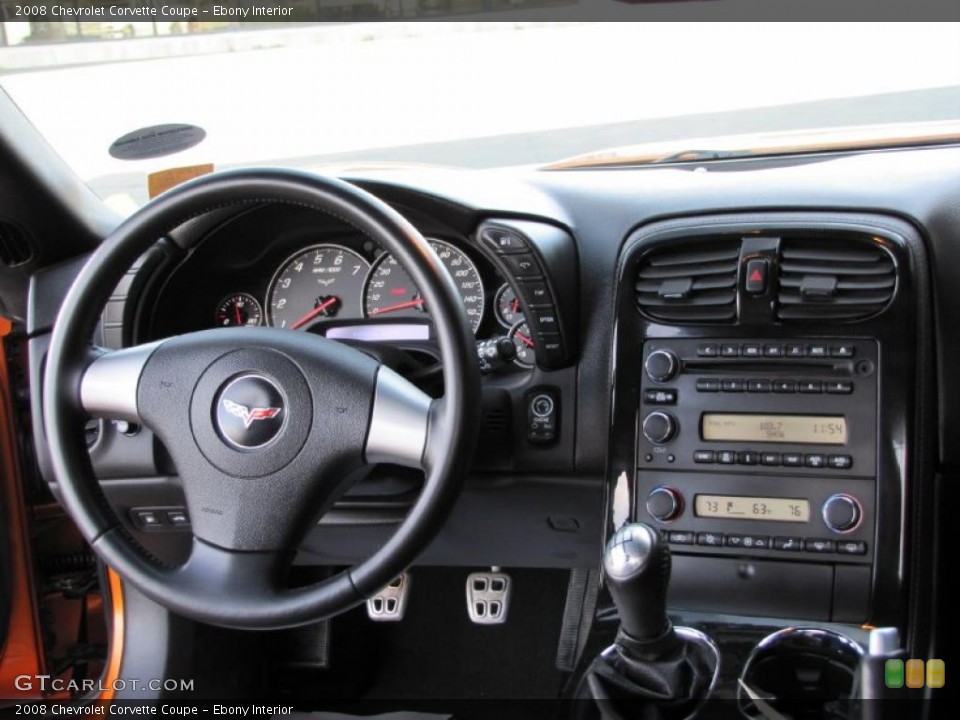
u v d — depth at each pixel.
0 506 1.87
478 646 2.45
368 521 1.84
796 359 1.56
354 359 1.28
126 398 1.33
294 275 1.95
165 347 1.33
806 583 1.53
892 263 1.53
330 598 1.24
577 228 1.75
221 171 1.31
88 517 1.32
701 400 1.61
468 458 1.24
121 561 1.30
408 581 2.39
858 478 1.52
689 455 1.61
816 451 1.54
